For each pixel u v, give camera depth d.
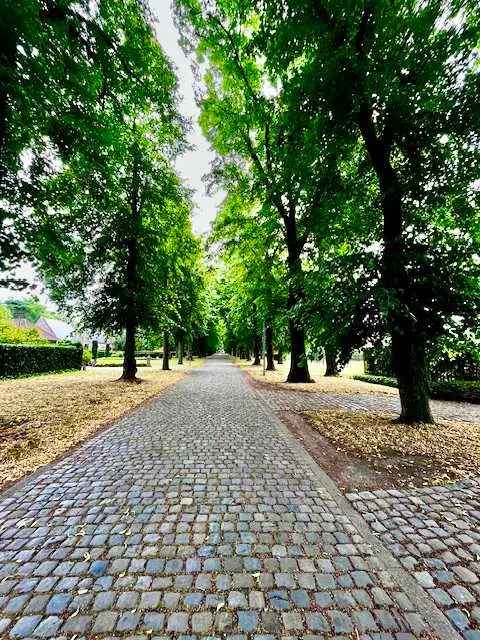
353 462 4.95
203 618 2.12
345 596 2.34
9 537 3.03
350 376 20.36
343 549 2.88
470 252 6.01
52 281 13.43
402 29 5.98
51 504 3.66
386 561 2.73
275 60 7.39
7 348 17.16
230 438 6.27
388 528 3.22
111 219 14.44
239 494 3.93
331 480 4.34
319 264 7.60
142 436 6.39
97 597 2.30
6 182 8.02
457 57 5.84
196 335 36.28
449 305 6.02
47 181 9.29
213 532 3.12
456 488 4.09
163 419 7.88
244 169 15.38
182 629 2.04
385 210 7.17
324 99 6.74
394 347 7.25
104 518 3.37
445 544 2.97
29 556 2.76
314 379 17.92
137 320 16.28
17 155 8.10
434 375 11.70
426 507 3.63
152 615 2.15
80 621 2.10
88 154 8.68
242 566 2.64
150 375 20.25
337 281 6.95
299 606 2.23
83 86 7.30
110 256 15.27
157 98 8.48
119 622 2.09
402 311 5.72
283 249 16.03
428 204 6.78
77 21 6.45
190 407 9.45
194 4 8.75
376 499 3.81
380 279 6.40
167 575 2.53
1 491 3.98
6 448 5.49
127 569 2.60
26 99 6.76
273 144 12.91
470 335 6.18
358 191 8.63
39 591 2.36
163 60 8.05
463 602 2.30
